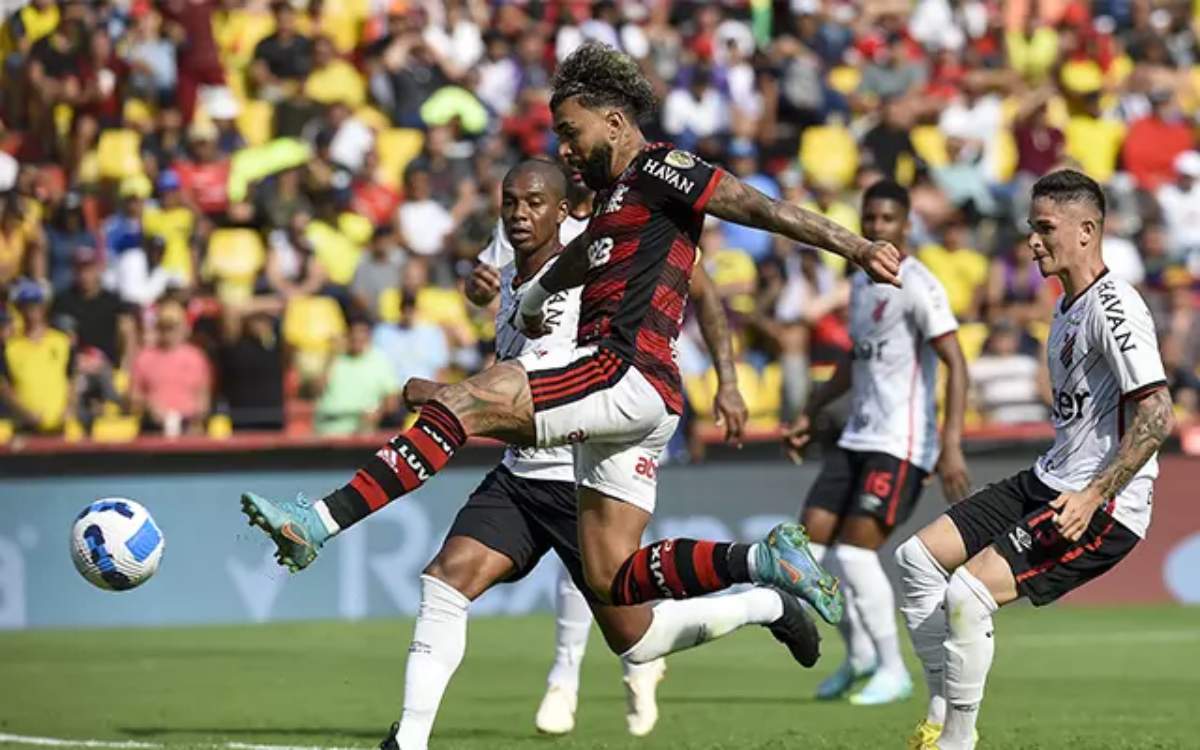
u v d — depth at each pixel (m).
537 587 48.31
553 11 64.00
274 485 45.91
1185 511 51.12
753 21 65.94
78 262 48.72
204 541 45.38
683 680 35.16
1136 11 70.00
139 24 58.06
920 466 31.08
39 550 44.34
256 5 61.09
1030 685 33.66
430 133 56.16
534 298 20.36
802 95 62.25
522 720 28.84
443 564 22.41
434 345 49.94
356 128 57.16
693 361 49.91
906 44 66.44
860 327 31.33
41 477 44.47
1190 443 51.16
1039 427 50.09
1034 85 66.44
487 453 47.28
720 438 48.97
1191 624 45.53
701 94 61.41
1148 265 59.50
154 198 54.53
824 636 43.47
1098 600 50.88
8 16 58.00
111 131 55.25
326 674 35.31
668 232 18.75
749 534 48.44
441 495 47.03
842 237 18.19
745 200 18.42
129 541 20.23
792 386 49.75
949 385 30.52
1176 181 64.06
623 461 19.14
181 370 46.94
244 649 39.72
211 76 58.50
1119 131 65.62
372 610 46.47
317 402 48.25
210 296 51.44
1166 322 54.38
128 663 37.12
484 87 60.75
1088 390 21.16
